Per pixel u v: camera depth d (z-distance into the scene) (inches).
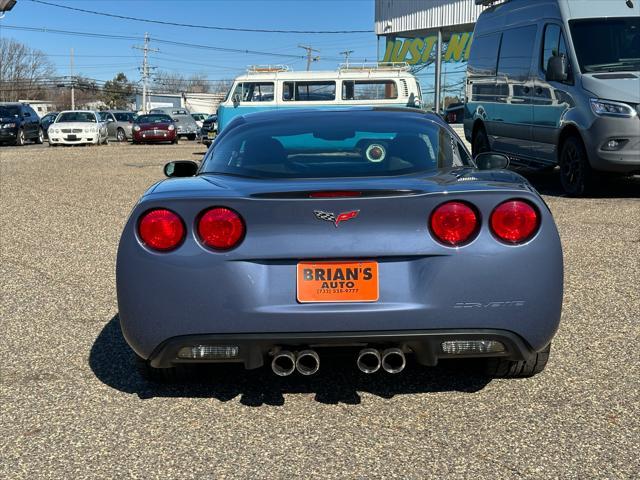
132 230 117.6
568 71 390.6
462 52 1144.2
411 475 104.6
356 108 172.2
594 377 140.6
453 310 114.0
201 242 115.0
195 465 108.8
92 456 112.0
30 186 504.1
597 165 371.2
